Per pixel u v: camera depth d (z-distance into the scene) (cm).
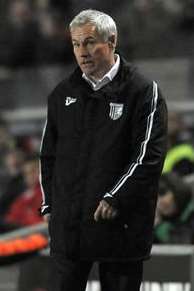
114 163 1279
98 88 1294
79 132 1298
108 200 1252
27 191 2602
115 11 4303
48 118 1353
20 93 3906
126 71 1298
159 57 3975
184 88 3728
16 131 3666
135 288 1311
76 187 1290
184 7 4088
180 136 2586
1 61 4209
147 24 4053
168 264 1820
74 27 1273
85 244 1287
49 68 3912
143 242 1288
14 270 2245
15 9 4338
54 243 1316
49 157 1365
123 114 1280
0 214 2667
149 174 1259
